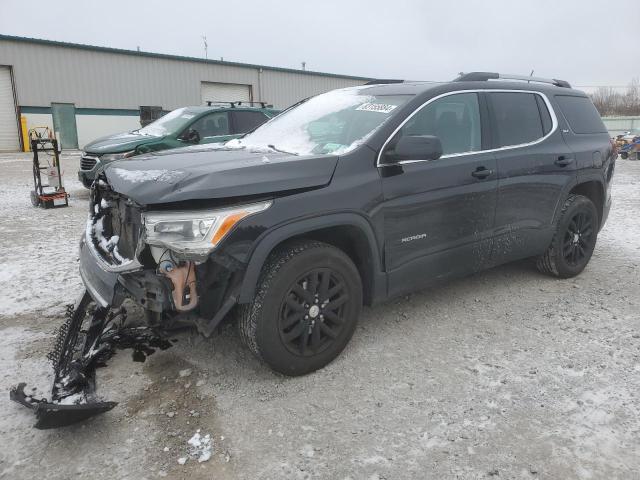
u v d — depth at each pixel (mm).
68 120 26281
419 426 2666
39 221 7668
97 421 2699
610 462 2396
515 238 4250
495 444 2523
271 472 2348
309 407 2828
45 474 2336
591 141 4895
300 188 2957
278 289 2912
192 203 2695
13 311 4125
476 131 3977
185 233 2654
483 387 3020
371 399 2900
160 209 2723
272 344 2941
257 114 10289
